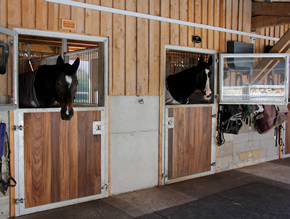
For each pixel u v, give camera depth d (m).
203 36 4.28
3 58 2.50
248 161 5.10
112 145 3.45
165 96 4.23
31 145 2.89
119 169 3.53
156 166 3.87
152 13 3.71
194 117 4.23
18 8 2.77
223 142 4.53
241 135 4.93
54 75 2.89
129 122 3.57
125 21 3.47
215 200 3.39
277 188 3.86
